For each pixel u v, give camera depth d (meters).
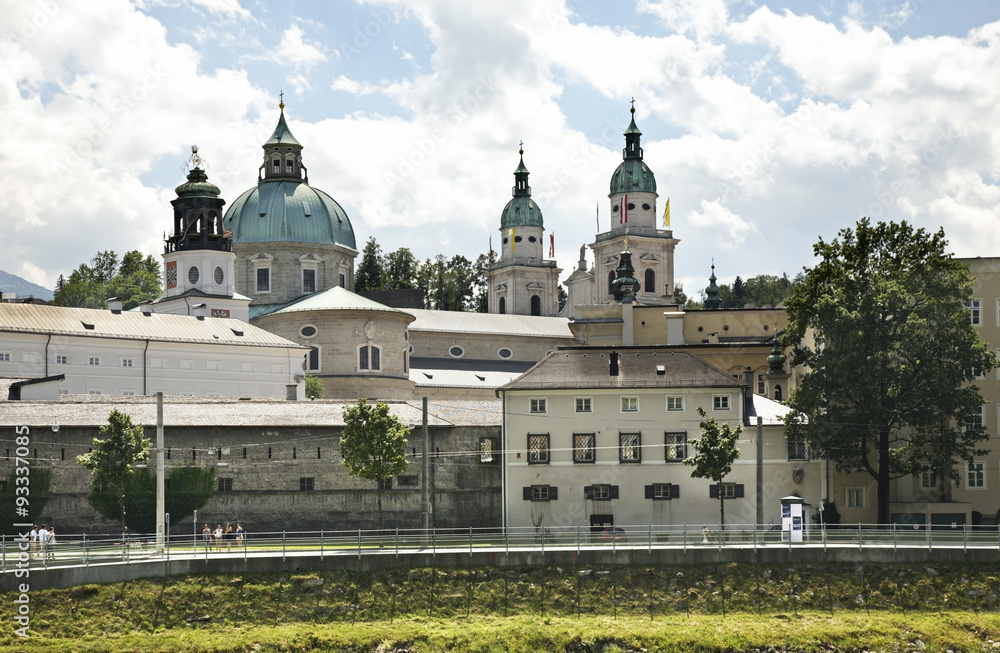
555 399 90.81
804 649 66.62
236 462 89.62
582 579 72.00
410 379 160.00
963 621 69.88
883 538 75.75
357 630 67.06
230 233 160.38
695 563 73.25
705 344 115.25
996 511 95.12
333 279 173.50
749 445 90.06
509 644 66.06
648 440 90.31
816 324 90.50
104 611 66.75
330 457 91.00
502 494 91.19
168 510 87.75
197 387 136.25
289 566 70.88
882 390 87.12
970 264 98.81
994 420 96.44
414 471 92.00
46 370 125.31
